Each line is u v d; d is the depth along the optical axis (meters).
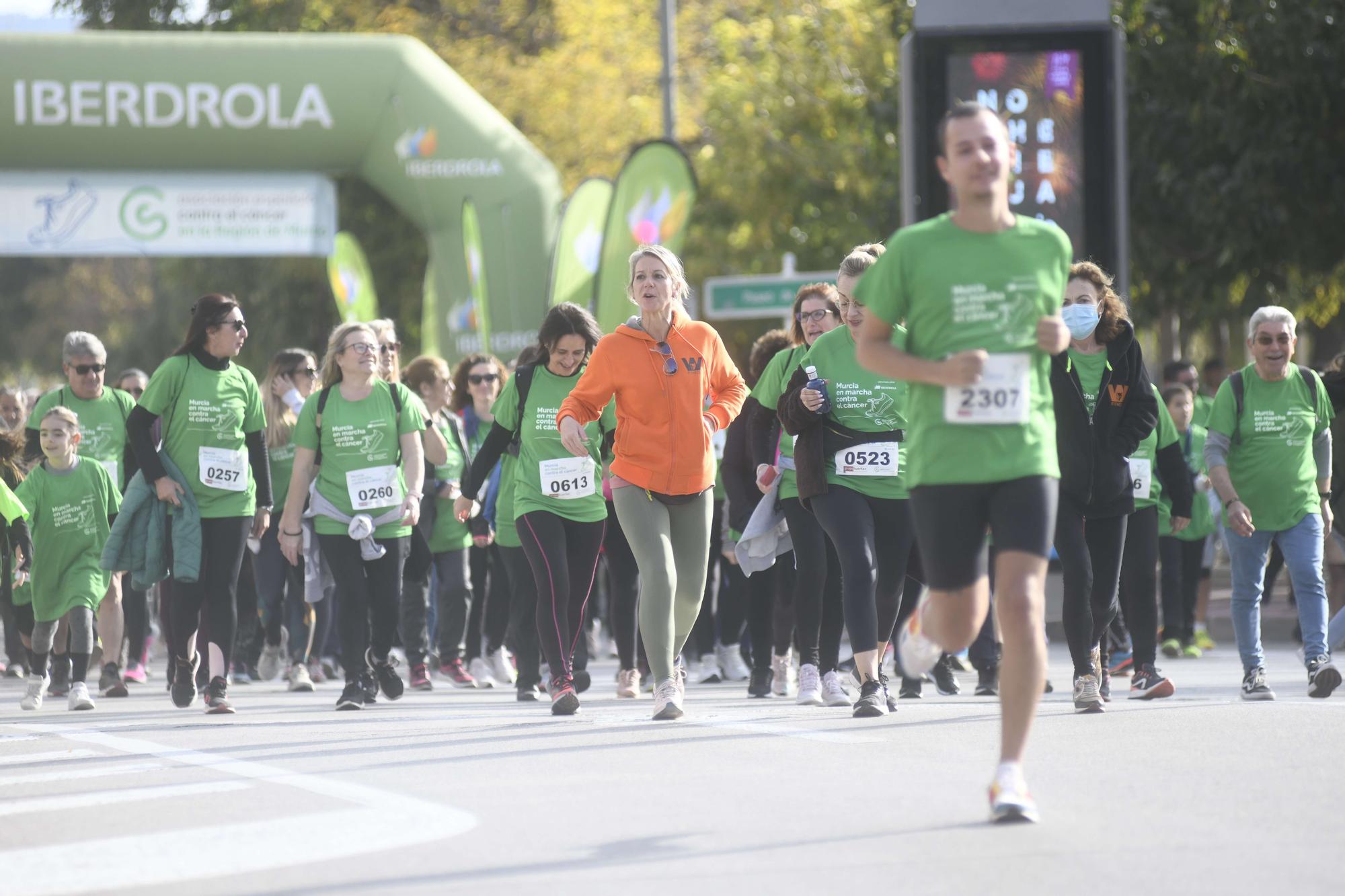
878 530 24.72
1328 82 57.34
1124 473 24.45
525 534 26.72
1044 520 15.34
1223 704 25.12
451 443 35.62
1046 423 15.67
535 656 30.23
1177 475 27.98
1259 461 26.80
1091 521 24.80
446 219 63.06
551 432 26.94
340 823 16.30
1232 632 47.78
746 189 81.31
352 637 28.38
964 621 15.85
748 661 37.75
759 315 51.47
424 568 33.94
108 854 15.17
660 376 24.48
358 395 28.58
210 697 28.19
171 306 118.06
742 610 35.22
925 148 42.28
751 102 80.62
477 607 36.69
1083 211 42.34
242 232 62.19
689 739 22.08
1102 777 17.83
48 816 17.39
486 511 35.47
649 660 24.81
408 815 16.66
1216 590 61.03
